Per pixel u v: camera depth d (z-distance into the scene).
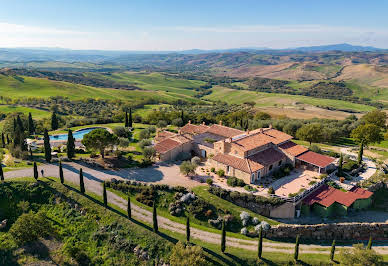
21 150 77.75
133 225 51.56
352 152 93.75
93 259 46.75
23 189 58.31
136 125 135.12
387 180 72.38
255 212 58.34
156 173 69.94
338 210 60.38
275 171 71.81
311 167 73.12
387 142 111.00
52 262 45.94
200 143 84.44
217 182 65.44
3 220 52.09
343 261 43.81
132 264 46.03
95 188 61.19
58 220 53.31
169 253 46.69
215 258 46.16
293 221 57.09
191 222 54.84
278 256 48.44
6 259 45.59
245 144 70.75
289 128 119.88
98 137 71.69
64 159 74.94
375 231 56.72
